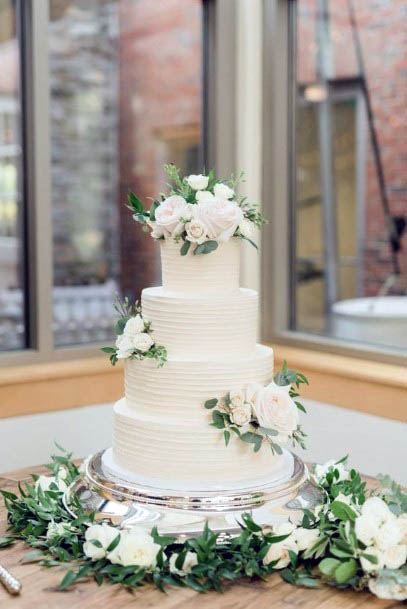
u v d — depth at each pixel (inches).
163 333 57.4
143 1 114.7
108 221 114.9
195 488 55.1
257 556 53.1
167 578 51.6
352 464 100.5
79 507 57.5
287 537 53.2
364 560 50.4
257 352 59.5
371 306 105.3
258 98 115.3
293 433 57.8
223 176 115.2
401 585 49.8
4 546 58.0
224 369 55.8
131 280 117.3
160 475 56.7
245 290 61.6
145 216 60.8
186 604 49.1
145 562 51.9
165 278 59.9
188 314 56.5
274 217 116.0
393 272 102.2
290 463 62.4
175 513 53.7
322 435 104.4
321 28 109.3
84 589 51.1
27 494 66.3
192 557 52.1
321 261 112.3
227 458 56.2
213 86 116.0
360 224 106.2
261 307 117.1
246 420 54.8
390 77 100.8
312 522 56.1
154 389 57.1
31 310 103.7
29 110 100.8
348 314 108.6
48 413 100.3
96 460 63.2
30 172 101.7
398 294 101.7
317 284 113.3
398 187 100.9
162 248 59.8
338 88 107.7
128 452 58.2
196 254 56.5
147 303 58.4
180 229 56.6
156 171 118.4
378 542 50.9
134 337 56.6
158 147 117.9
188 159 118.7
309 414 106.0
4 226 102.6
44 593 50.4
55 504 61.2
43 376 98.8
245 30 114.2
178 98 117.5
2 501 67.6
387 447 96.1
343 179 108.1
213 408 55.9
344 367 100.7
